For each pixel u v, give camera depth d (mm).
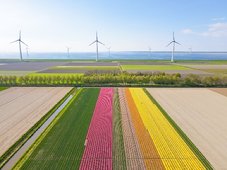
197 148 22516
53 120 29781
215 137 25219
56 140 23797
